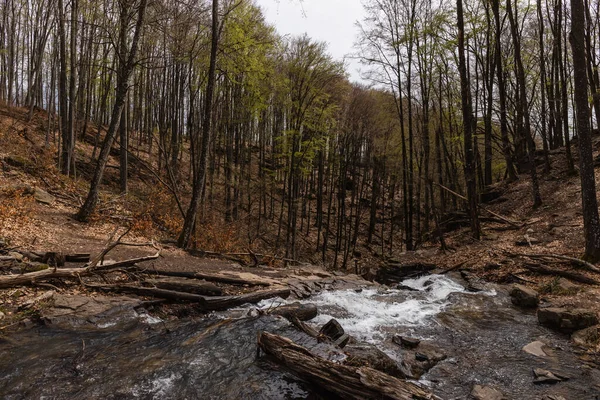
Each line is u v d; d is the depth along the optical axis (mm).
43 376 4723
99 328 6305
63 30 16312
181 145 22609
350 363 5355
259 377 5051
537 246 12281
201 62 15578
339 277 12758
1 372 4715
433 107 22312
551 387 5105
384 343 6727
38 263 7922
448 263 13500
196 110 22594
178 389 4688
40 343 5570
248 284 9555
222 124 20359
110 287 7762
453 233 18172
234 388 4750
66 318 6336
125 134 17359
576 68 9789
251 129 24891
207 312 7676
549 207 15695
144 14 13242
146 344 5938
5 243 8664
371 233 26125
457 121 23203
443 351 6461
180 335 6383
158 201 17547
